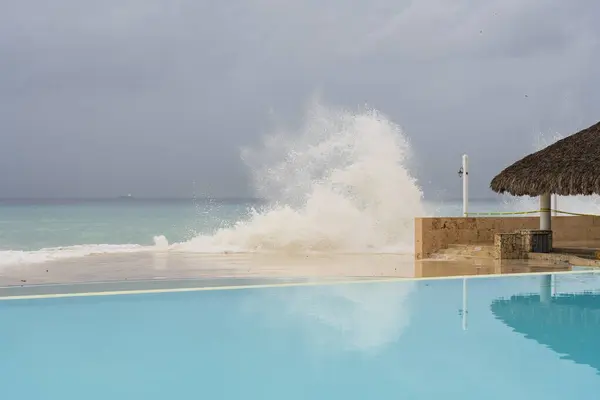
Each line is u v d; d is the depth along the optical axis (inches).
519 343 203.8
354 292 294.4
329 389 161.2
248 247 645.9
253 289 301.9
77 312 249.3
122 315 244.4
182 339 208.5
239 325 227.6
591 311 253.0
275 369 177.3
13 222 1568.7
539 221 481.7
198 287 308.5
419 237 465.1
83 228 1330.0
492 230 472.4
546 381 166.6
